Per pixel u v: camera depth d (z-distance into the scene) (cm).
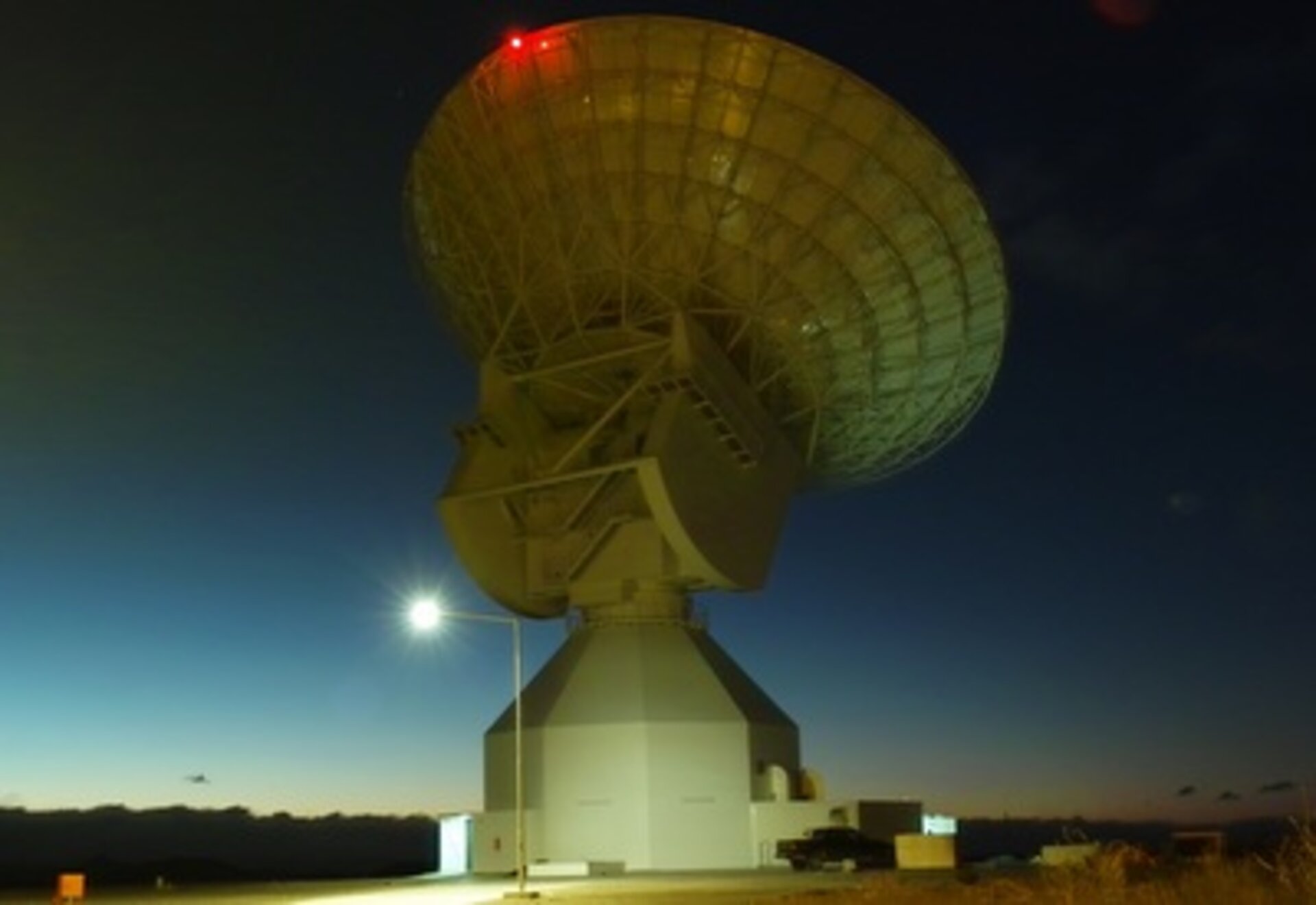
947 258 5053
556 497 5622
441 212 5341
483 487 5469
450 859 6203
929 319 5234
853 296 5153
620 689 5444
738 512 5272
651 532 5462
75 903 4144
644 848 5253
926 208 4941
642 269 5103
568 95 4859
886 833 5647
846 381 5419
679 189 4944
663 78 4769
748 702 5588
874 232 4988
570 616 5788
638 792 5303
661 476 4975
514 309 5294
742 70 4734
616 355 5166
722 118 4809
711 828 5322
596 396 5494
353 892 4500
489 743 5750
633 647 5525
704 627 5781
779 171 4888
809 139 4822
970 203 4947
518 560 5628
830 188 4903
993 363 5334
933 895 3053
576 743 5416
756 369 5369
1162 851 3912
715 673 5569
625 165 4928
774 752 5581
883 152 4828
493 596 5575
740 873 4941
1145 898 2395
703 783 5353
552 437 5625
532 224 5128
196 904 3894
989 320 5222
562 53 4806
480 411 5472
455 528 5400
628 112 4838
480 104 4975
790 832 5369
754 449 5306
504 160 5050
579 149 4938
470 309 5609
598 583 5550
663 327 5206
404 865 10838
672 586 5597
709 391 5109
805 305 5172
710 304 5206
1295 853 1930
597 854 5300
